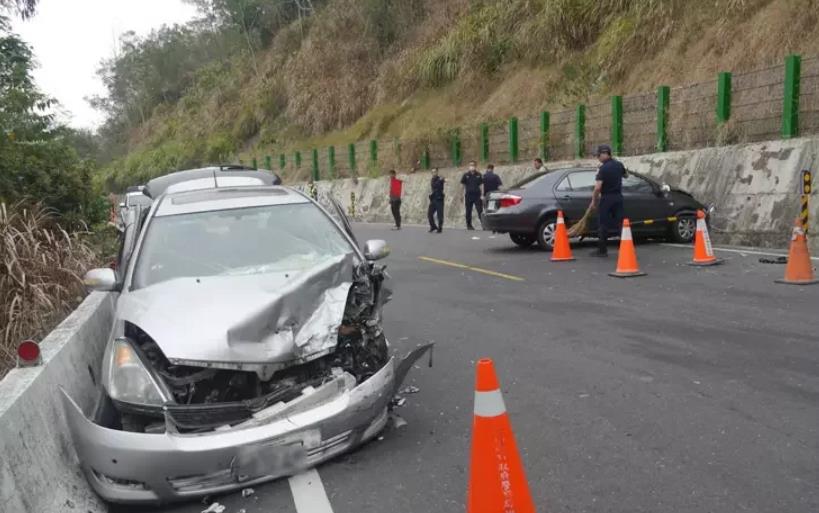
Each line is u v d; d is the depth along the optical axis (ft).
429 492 13.99
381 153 108.99
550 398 18.81
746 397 17.85
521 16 98.12
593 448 15.51
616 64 74.84
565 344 23.95
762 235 45.80
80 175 40.27
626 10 79.87
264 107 162.61
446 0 124.98
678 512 12.57
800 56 47.11
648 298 30.14
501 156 83.76
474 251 50.83
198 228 19.56
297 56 160.45
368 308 17.17
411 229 77.05
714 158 51.83
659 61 70.28
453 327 27.63
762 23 59.41
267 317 14.92
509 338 25.32
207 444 13.35
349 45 146.20
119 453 13.25
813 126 46.91
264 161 149.79
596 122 69.82
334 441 14.73
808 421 16.12
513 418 17.58
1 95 38.52
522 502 10.87
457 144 91.40
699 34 67.87
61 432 14.49
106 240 39.91
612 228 42.37
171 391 14.21
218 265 18.33
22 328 23.63
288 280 16.46
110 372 14.57
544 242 47.83
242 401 14.24
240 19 194.08
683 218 47.75
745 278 33.09
